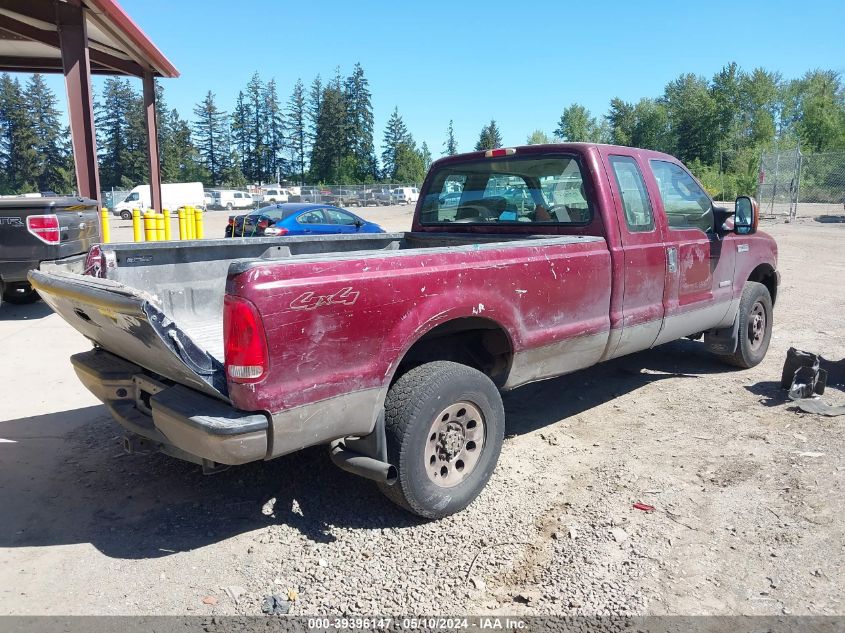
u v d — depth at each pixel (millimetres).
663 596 2986
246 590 3059
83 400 5707
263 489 4043
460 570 3201
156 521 3682
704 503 3807
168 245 4539
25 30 13281
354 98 118000
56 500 3914
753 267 6156
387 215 45594
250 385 2871
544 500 3881
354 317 3143
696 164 65750
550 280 4078
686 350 7219
